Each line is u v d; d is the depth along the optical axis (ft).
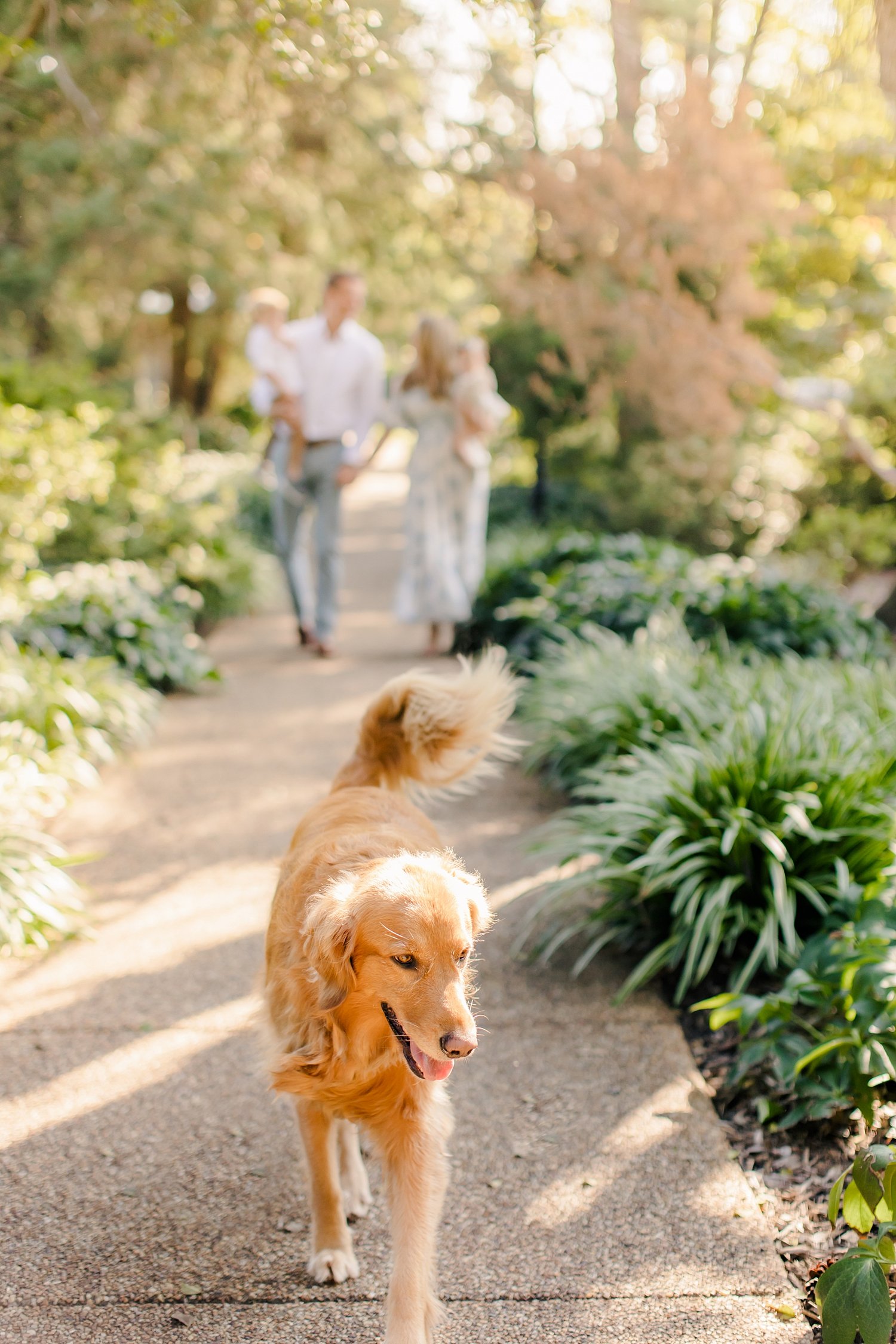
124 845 16.33
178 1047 11.16
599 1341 7.62
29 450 22.48
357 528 61.16
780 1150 9.70
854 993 9.82
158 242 46.96
